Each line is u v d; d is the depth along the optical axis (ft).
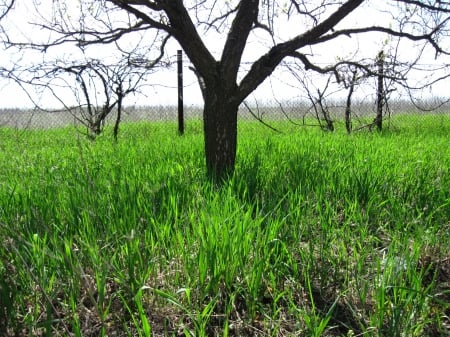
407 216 11.85
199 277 8.60
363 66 16.39
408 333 7.46
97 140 28.96
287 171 15.26
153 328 8.03
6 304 7.66
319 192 12.52
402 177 14.75
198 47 14.23
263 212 11.27
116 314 8.30
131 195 11.33
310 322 7.66
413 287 8.33
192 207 11.68
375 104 35.32
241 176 13.51
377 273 8.34
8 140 31.91
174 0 13.76
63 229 10.43
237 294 8.80
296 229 10.34
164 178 13.39
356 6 14.07
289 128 36.91
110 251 9.39
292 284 9.09
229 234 8.86
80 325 8.07
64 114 43.96
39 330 7.94
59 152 22.41
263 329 8.10
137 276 8.57
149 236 9.70
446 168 16.21
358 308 8.63
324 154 19.02
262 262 8.27
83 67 24.23
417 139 25.63
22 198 11.59
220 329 8.02
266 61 14.67
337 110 40.75
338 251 9.98
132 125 41.86
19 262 8.56
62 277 8.80
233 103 14.75
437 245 10.82
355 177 13.52
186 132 35.06
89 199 11.28
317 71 16.12
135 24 16.17
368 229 11.82
